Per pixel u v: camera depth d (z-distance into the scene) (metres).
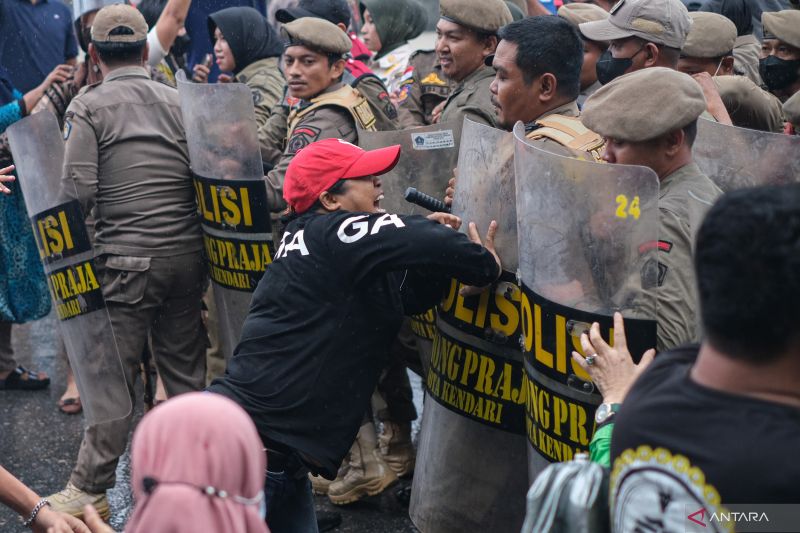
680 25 3.69
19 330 7.27
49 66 7.12
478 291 3.10
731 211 1.55
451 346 3.23
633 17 3.67
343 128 4.50
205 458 1.76
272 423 3.02
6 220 5.87
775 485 1.50
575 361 2.59
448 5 4.33
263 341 3.10
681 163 2.77
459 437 3.25
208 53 7.12
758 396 1.56
